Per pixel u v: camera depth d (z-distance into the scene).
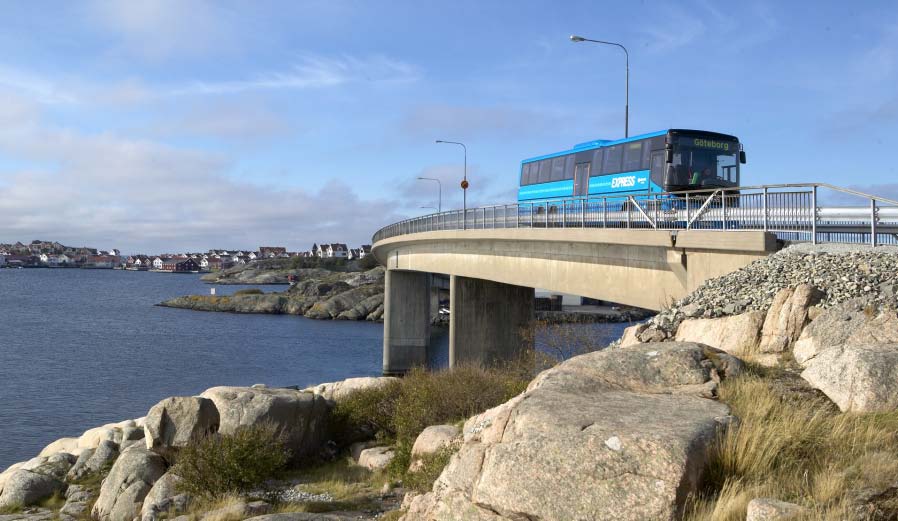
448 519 8.67
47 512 21.12
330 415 26.67
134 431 26.39
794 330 12.81
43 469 24.36
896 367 9.77
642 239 25.34
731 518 7.03
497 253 43.16
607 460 7.62
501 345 51.38
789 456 8.14
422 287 71.62
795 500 7.18
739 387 10.20
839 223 17.75
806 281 14.14
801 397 10.09
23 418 45.00
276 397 24.28
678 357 10.89
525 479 7.92
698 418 8.48
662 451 7.51
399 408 25.52
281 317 128.62
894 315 11.73
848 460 8.01
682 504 7.26
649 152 31.56
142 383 58.19
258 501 17.94
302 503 17.66
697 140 30.62
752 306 14.14
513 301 52.31
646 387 10.39
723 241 20.77
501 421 9.47
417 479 15.39
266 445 19.89
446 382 25.81
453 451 14.50
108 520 19.52
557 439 8.04
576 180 37.78
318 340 92.69
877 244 16.28
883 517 6.70
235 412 23.48
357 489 19.38
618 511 7.29
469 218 46.72
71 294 188.38
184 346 83.31
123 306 145.88
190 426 21.84
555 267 35.62
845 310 12.24
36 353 74.75
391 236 67.00
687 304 15.73
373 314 124.19
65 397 51.88
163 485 19.16
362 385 29.80
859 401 9.60
